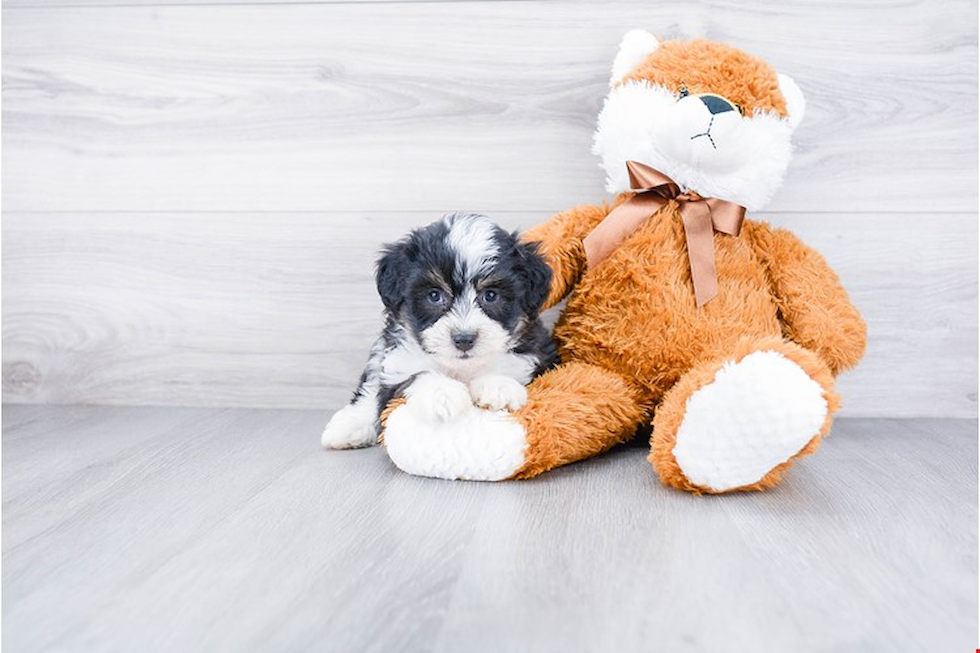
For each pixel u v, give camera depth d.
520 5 2.02
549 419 1.56
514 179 2.07
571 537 1.28
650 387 1.75
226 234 2.15
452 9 2.03
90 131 2.15
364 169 2.10
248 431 1.96
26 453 1.78
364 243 2.12
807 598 1.08
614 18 2.01
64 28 2.12
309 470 1.65
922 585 1.12
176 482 1.58
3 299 2.22
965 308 2.03
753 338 1.56
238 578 1.15
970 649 0.96
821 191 2.02
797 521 1.35
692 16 1.99
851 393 2.07
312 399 2.19
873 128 1.99
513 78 2.04
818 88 1.99
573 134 2.05
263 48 2.08
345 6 2.05
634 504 1.43
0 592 1.12
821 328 1.75
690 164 1.72
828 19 1.97
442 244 1.66
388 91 2.07
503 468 1.53
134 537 1.31
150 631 1.01
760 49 1.99
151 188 2.15
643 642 0.97
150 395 2.23
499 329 1.62
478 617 1.03
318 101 2.09
